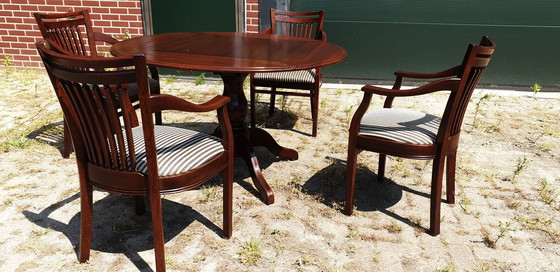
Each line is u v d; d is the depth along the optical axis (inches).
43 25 121.4
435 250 93.5
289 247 92.9
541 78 217.5
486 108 191.5
